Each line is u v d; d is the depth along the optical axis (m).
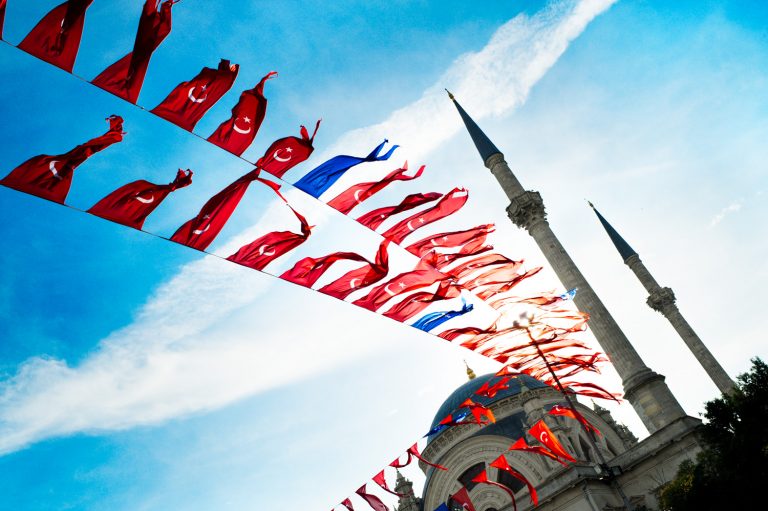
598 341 49.59
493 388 31.78
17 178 10.83
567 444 48.28
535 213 54.06
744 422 27.14
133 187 11.93
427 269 19.45
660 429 43.53
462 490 34.66
